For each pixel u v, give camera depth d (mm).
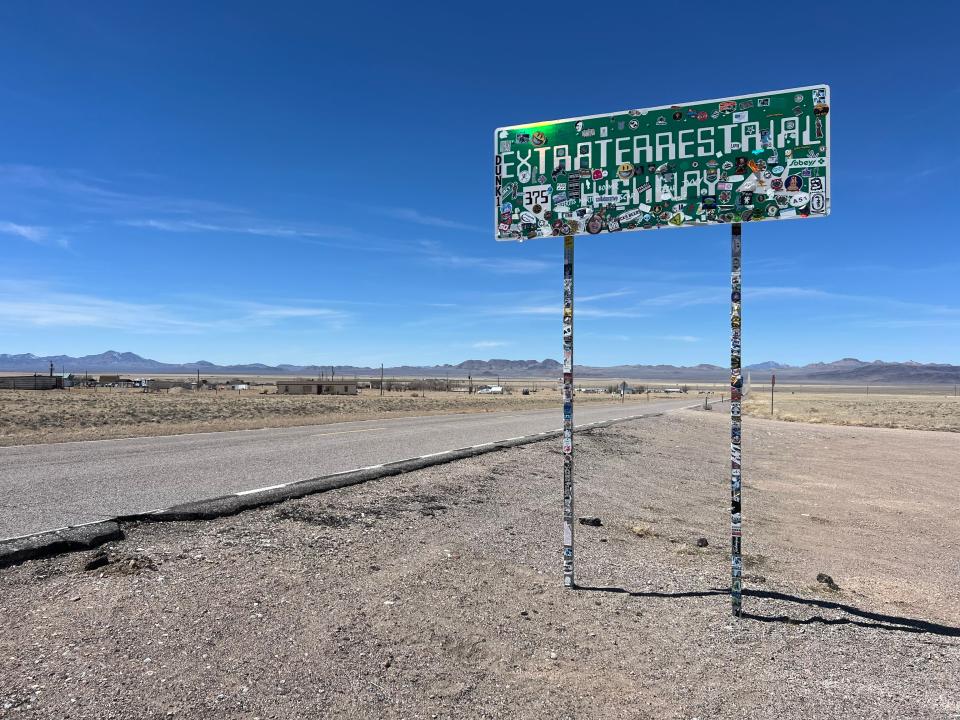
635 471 14258
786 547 8539
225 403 39125
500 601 5188
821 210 4707
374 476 9797
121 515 6883
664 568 6625
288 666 3824
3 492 8391
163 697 3410
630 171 5191
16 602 4484
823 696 3855
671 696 3809
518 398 73188
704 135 4992
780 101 4805
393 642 4262
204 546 5875
